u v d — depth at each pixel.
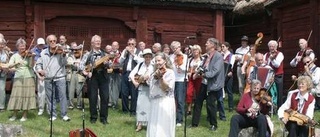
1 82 10.63
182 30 14.74
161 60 7.70
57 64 9.84
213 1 14.66
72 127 9.38
